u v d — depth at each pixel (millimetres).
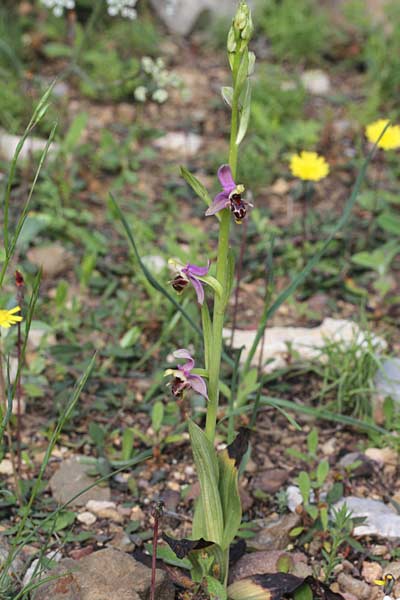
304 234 5531
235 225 5961
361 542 3695
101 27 8227
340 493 3824
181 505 3904
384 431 3990
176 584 3408
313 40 8289
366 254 5363
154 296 5027
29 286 5188
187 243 5855
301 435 4359
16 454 4113
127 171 6387
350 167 6699
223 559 3217
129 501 3914
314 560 3611
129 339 4734
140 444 4238
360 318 5184
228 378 4531
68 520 3680
